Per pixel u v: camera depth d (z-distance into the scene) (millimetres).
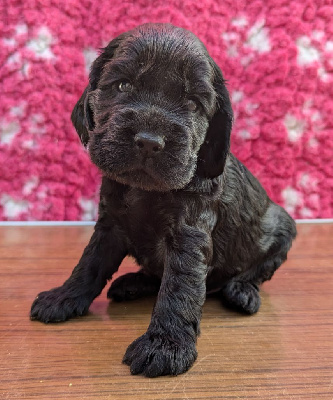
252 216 264
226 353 188
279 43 441
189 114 193
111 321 219
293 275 300
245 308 235
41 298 222
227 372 172
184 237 207
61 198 439
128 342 194
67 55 423
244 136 452
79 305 222
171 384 162
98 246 237
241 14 442
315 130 458
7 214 435
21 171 431
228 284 262
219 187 225
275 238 284
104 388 157
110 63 201
